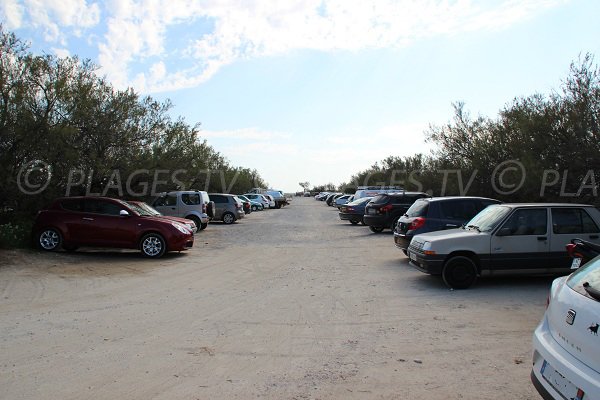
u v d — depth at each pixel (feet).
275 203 164.45
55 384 14.64
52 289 29.14
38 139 46.44
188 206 69.77
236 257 43.98
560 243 29.19
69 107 52.85
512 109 65.72
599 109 46.98
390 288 29.63
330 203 192.03
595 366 9.99
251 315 23.11
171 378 15.20
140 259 42.14
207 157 114.32
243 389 14.39
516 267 29.01
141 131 67.51
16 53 46.88
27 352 17.54
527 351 17.92
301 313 23.53
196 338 19.40
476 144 77.97
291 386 14.64
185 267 38.04
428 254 29.43
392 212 65.46
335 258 43.19
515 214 29.48
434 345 18.63
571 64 50.06
